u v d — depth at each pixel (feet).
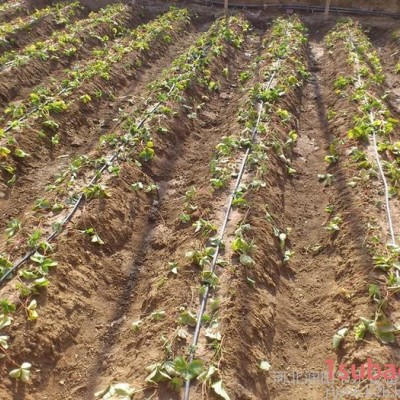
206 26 57.41
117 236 22.49
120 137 28.25
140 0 62.13
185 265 19.31
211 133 32.76
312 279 20.80
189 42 50.93
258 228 21.36
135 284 20.81
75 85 34.86
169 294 18.29
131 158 26.84
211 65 40.27
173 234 22.68
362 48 42.98
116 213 23.22
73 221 21.63
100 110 34.91
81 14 56.80
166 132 30.09
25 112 31.58
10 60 38.17
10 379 15.20
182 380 14.56
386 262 18.54
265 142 27.84
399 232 20.93
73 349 17.42
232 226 21.50
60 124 31.22
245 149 27.32
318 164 28.84
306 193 26.58
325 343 17.47
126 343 17.49
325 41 50.55
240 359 15.84
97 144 31.22
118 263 21.50
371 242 19.89
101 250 21.45
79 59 43.11
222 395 14.15
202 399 14.19
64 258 19.69
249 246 19.95
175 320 16.88
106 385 16.08
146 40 45.83
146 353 16.17
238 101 34.91
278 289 19.93
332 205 24.30
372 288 17.28
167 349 15.57
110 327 18.67
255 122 29.84
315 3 60.59
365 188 23.62
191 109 33.88
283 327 18.39
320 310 19.06
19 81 35.94
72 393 16.10
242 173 25.17
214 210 22.62
